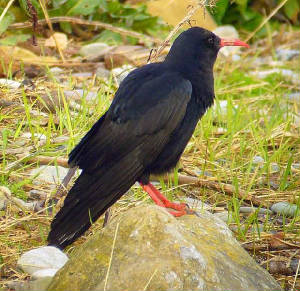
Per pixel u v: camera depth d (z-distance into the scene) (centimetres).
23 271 793
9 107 1190
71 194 838
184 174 1091
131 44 1630
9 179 1011
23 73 1335
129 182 873
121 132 869
